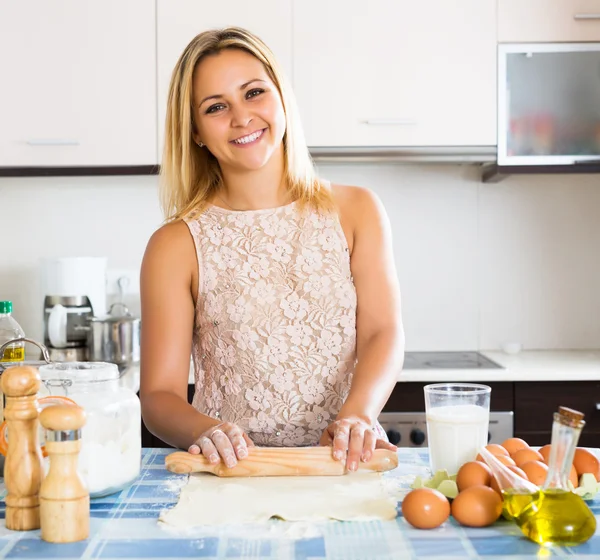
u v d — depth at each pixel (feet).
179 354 5.08
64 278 9.30
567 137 9.02
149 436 8.33
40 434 3.52
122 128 9.02
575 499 3.05
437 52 8.98
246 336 5.15
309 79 8.96
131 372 8.31
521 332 10.11
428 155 9.04
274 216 5.31
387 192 10.03
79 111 9.02
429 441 3.95
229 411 5.24
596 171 9.00
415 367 8.65
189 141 5.41
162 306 5.16
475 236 10.05
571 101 8.99
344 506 3.44
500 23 8.95
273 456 3.92
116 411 3.65
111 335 8.86
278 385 5.14
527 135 9.02
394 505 3.45
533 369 8.49
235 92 4.98
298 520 3.28
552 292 10.09
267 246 5.24
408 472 4.00
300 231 5.28
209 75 5.01
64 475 3.10
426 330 10.09
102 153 9.04
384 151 9.00
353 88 8.98
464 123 8.99
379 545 3.02
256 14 8.95
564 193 10.03
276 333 5.15
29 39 8.98
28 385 3.24
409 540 3.08
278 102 5.08
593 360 9.14
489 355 9.63
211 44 5.10
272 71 5.18
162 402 4.73
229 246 5.25
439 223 10.03
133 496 3.64
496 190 10.03
